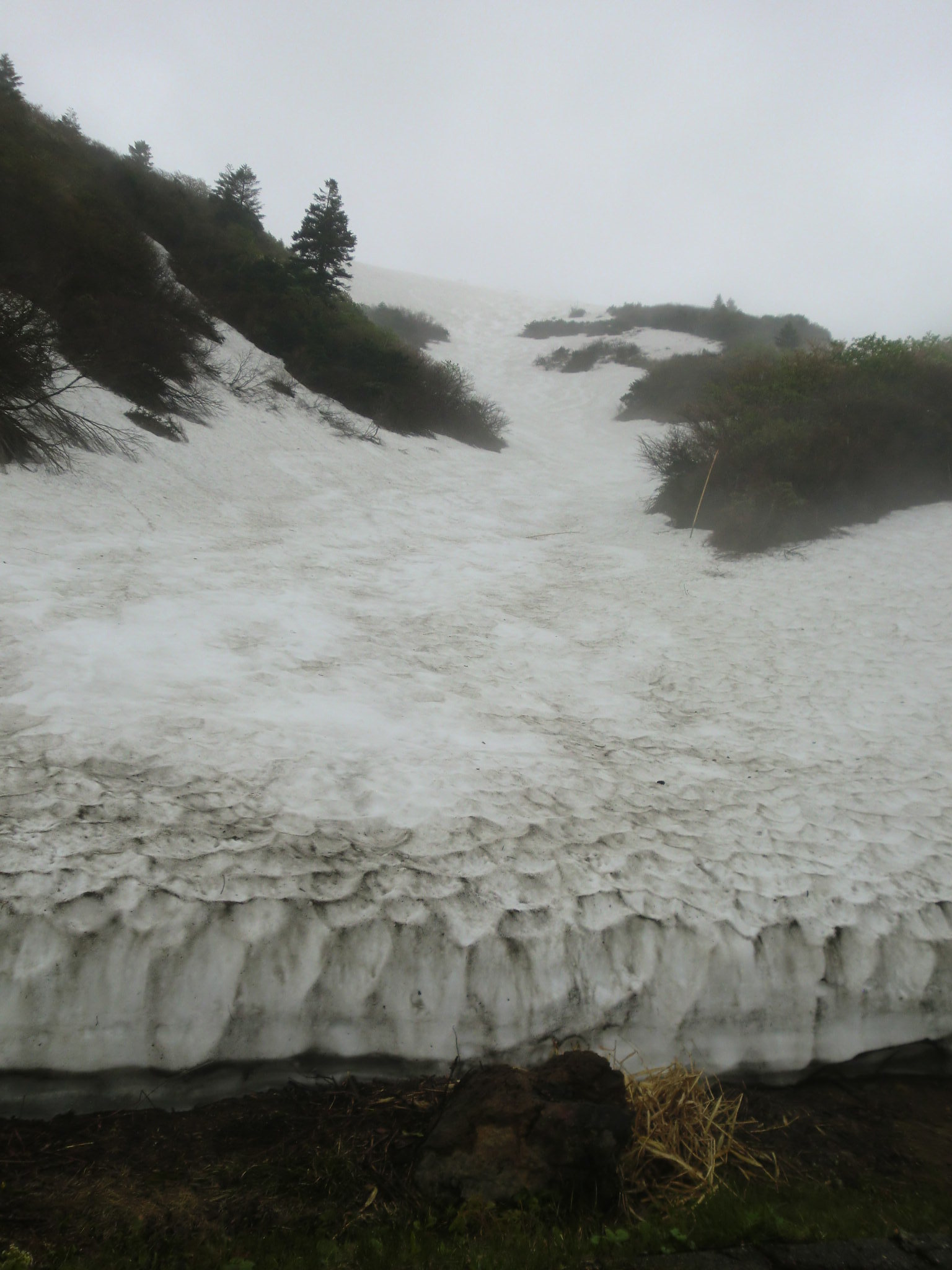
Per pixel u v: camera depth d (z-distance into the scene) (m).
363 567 9.51
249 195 23.66
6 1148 2.50
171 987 2.93
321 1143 2.67
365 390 18.11
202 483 11.13
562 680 6.78
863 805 4.92
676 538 11.73
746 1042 3.41
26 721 4.37
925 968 3.71
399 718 5.50
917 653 7.39
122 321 12.79
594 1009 3.32
